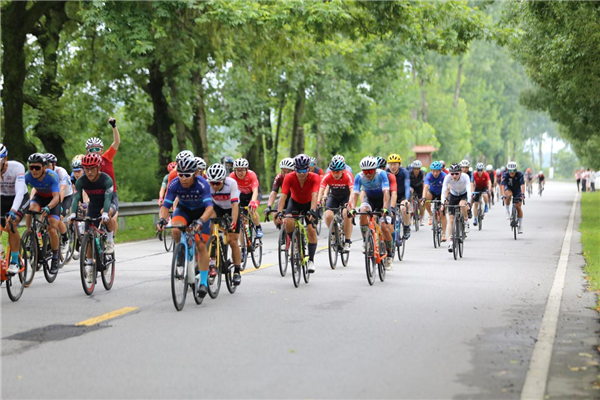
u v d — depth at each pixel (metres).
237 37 49.47
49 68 56.75
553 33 44.03
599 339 14.70
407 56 88.12
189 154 18.28
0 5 48.03
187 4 44.47
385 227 23.55
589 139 88.56
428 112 177.62
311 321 16.59
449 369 12.43
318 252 32.31
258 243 26.70
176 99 60.09
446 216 32.56
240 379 11.86
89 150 23.69
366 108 95.88
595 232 40.88
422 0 52.75
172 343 14.40
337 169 25.62
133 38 43.06
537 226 47.34
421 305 18.73
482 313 17.58
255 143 89.38
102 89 60.69
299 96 85.06
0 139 52.56
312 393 11.12
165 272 25.19
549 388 11.26
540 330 15.56
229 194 20.58
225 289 21.62
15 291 19.48
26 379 11.91
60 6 53.59
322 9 46.03
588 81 44.84
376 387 11.41
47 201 22.69
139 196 67.88
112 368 12.55
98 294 20.55
